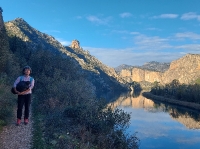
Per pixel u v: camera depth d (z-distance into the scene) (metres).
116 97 150.62
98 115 18.52
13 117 13.12
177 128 49.69
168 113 77.31
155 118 63.19
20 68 50.41
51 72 48.75
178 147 34.59
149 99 144.38
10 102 17.06
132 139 20.38
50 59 54.56
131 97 158.88
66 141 10.98
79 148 11.07
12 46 68.44
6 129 10.35
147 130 44.88
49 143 9.87
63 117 16.19
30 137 9.80
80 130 14.12
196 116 73.25
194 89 127.00
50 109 18.98
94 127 15.92
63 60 59.22
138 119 59.00
